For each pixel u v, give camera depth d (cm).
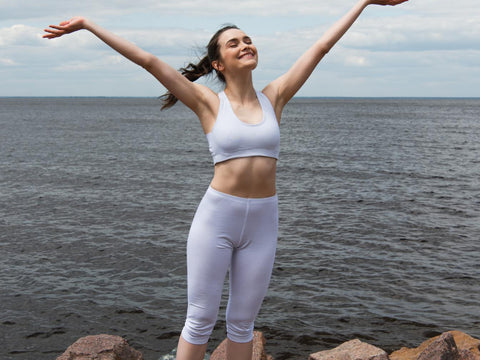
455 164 2920
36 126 6631
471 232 1405
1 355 708
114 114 11412
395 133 5472
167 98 318
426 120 8362
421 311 861
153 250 1234
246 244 291
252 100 290
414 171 2641
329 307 877
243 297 298
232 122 277
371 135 5184
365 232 1402
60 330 791
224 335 759
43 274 1057
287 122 7938
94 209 1717
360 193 2022
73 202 1834
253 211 285
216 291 294
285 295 934
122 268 1100
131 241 1314
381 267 1098
